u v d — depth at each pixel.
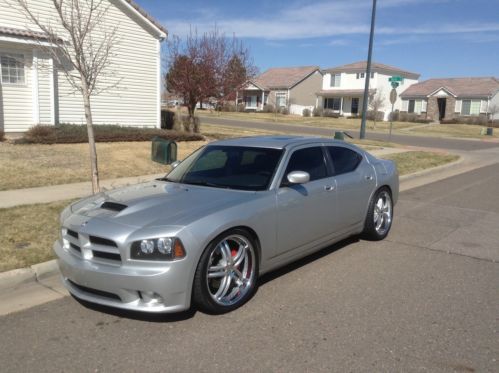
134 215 4.18
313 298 4.68
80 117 17.12
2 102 14.97
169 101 29.70
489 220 8.24
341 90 57.16
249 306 4.47
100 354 3.62
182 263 3.88
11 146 13.31
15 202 8.14
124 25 17.83
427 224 7.90
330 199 5.55
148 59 18.98
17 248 5.71
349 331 4.00
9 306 4.48
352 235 6.55
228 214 4.26
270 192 4.81
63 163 11.86
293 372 3.39
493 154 21.97
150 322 4.13
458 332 4.00
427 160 16.72
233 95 20.11
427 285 5.09
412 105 54.75
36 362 3.52
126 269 3.85
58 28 15.70
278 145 5.44
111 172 11.55
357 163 6.38
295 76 59.25
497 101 50.22
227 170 5.27
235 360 3.54
